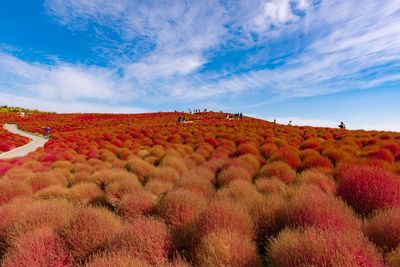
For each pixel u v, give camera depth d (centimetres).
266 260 367
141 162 1095
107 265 294
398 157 1193
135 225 391
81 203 699
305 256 286
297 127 3606
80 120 6575
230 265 304
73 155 1672
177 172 972
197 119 5925
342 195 541
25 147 2781
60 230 414
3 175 1136
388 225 360
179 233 415
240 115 5869
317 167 926
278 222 433
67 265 356
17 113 8300
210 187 709
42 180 881
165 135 2936
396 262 292
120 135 2958
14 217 485
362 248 289
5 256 398
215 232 358
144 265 300
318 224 368
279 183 713
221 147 1606
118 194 732
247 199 530
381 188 506
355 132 2809
